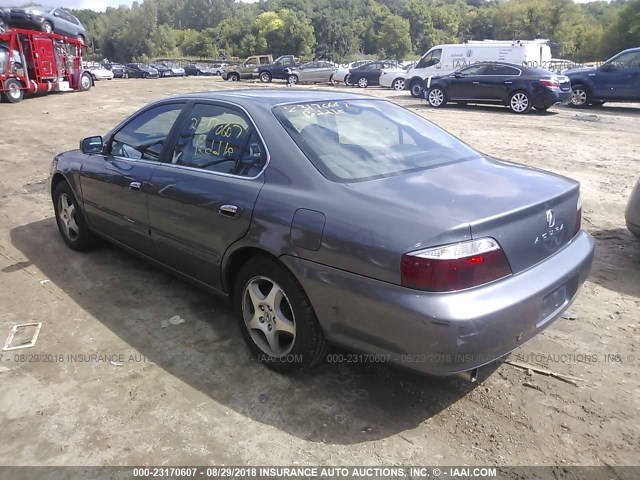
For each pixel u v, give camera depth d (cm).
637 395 305
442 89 1819
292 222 288
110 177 433
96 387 313
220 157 349
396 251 249
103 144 464
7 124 1409
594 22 10875
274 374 326
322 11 13488
